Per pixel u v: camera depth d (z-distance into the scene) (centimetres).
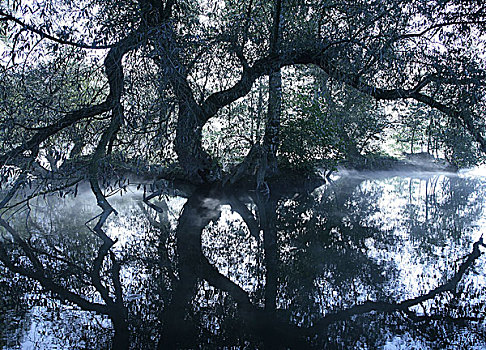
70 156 598
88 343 324
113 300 412
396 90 665
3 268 496
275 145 1184
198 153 930
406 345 322
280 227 725
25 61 521
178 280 467
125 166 571
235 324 360
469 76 602
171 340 333
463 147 807
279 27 781
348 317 372
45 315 375
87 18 553
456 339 330
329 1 639
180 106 605
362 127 1232
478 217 806
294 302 408
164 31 499
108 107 577
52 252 562
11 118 525
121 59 516
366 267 503
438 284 446
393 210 892
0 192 926
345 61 626
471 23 599
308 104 1159
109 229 688
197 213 841
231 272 493
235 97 852
